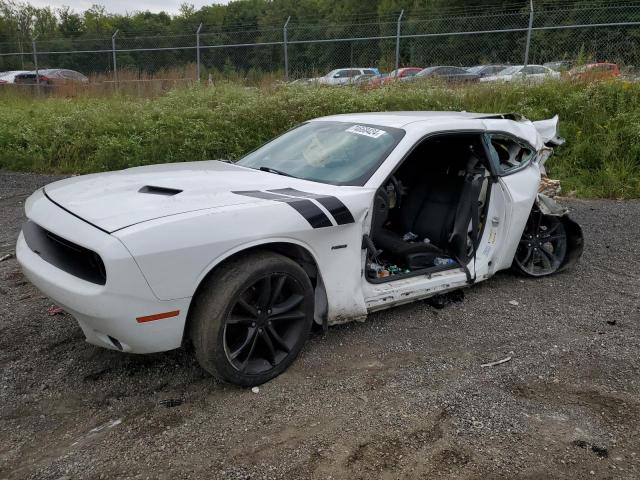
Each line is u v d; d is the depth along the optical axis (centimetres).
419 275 369
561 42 1266
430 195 414
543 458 235
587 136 978
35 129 1102
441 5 2038
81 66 1770
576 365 319
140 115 1123
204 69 1509
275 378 293
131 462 227
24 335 337
